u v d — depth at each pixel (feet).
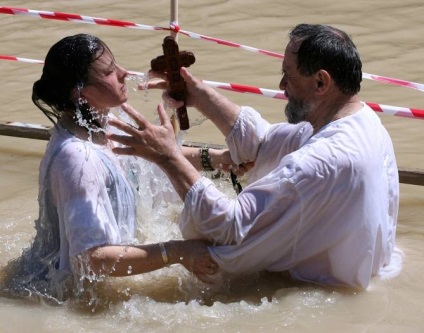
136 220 18.95
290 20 36.09
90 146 17.79
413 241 20.61
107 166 17.90
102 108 17.94
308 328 16.85
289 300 17.69
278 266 18.24
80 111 17.74
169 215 20.75
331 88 17.76
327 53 17.44
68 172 17.38
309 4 37.65
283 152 19.58
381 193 17.90
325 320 17.11
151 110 28.55
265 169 19.95
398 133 26.94
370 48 33.42
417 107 28.48
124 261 17.47
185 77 19.44
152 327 17.04
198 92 19.67
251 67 32.01
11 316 17.39
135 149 17.43
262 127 19.94
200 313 17.39
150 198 19.57
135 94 29.84
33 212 22.24
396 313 17.33
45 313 17.51
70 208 17.39
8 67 32.99
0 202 22.89
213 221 17.60
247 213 17.56
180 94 19.36
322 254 18.01
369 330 16.74
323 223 17.65
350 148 17.44
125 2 38.55
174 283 18.58
